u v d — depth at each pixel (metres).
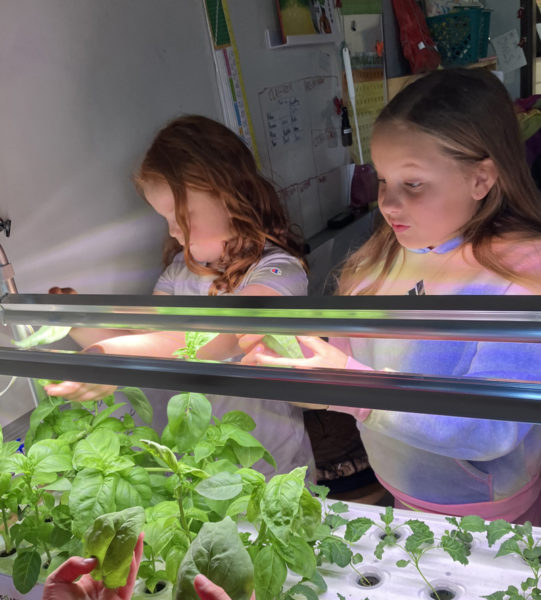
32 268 1.41
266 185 1.30
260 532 0.86
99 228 1.54
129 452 1.06
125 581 0.77
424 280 0.99
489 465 1.03
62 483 1.00
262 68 1.40
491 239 0.92
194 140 1.25
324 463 1.22
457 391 0.65
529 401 0.62
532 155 0.93
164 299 0.82
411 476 1.08
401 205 0.97
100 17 1.45
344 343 0.99
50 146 1.42
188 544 0.89
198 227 1.28
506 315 0.62
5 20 1.30
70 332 1.05
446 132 0.90
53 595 0.76
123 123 1.50
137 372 0.82
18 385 1.37
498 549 0.89
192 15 1.39
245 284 1.28
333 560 0.87
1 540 1.09
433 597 0.82
